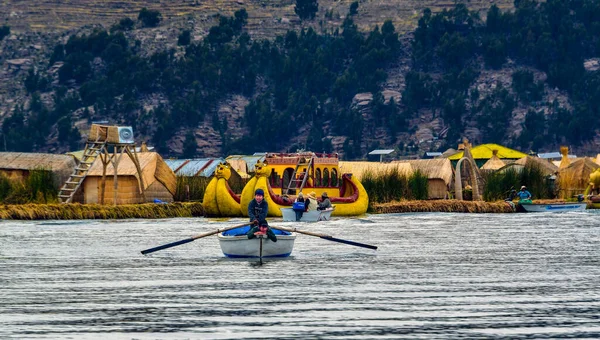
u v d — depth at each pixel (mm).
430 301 98688
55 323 89188
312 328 87375
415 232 167125
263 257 127688
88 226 176125
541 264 124750
